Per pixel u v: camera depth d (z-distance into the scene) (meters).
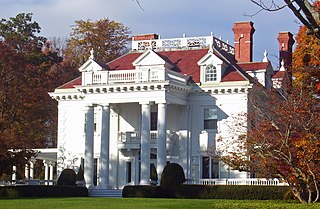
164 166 56.56
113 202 40.59
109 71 59.84
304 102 37.31
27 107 62.03
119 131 62.72
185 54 65.12
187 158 60.31
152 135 60.38
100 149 60.66
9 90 60.44
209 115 60.06
